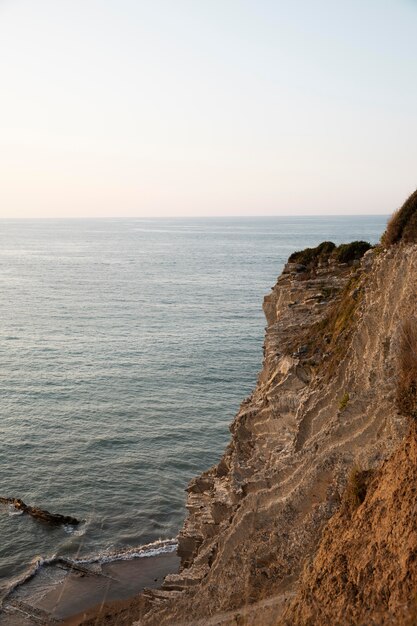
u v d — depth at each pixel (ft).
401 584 32.71
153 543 145.69
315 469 57.72
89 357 291.17
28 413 214.90
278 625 41.55
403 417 48.65
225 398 232.73
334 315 92.02
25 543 143.95
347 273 115.75
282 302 119.14
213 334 340.18
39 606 123.44
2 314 410.52
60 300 476.54
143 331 350.02
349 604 35.94
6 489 164.76
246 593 54.13
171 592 76.69
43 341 327.06
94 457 182.29
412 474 37.09
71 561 138.10
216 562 64.95
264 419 87.66
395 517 36.37
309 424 71.31
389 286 67.51
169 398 231.50
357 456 53.52
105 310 426.51
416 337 48.47
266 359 103.76
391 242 76.23
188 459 182.80
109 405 223.51
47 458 181.16
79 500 161.07
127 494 164.35
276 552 55.77
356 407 59.11
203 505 91.91
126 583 130.62
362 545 38.47
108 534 148.56
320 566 41.57
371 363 64.85
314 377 82.74
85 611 120.98
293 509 58.13
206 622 56.59
